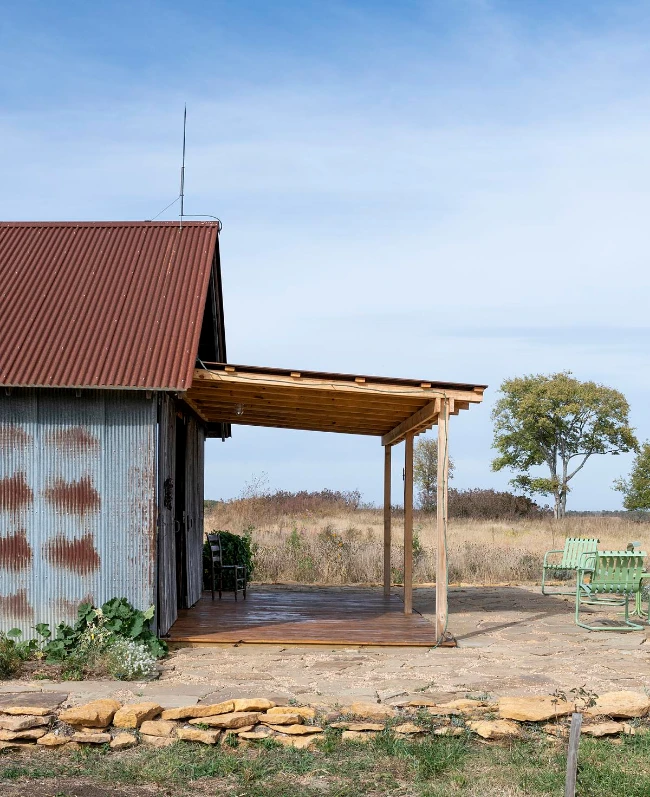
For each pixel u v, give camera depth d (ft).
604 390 171.94
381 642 32.58
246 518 99.14
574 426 173.17
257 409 41.96
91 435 31.09
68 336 32.19
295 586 53.72
